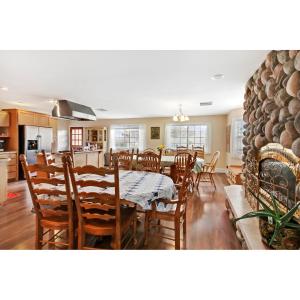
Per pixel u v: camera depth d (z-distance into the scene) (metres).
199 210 3.39
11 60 2.50
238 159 6.00
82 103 5.25
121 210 2.16
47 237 2.33
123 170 3.41
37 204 1.87
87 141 8.89
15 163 5.62
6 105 5.57
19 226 2.66
